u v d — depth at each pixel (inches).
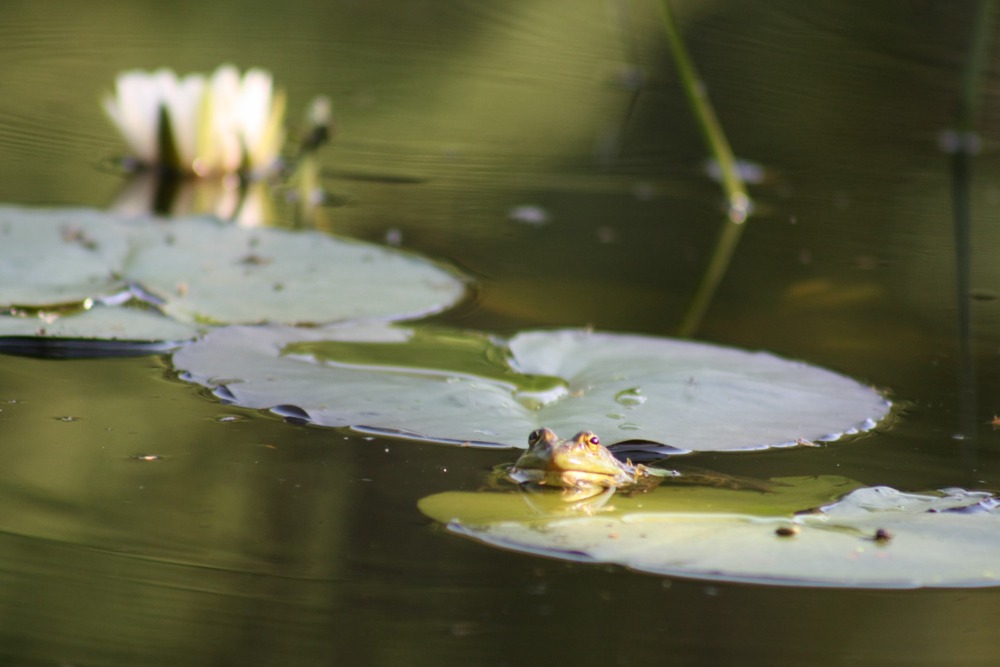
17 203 85.9
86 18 134.1
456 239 86.3
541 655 73.7
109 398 78.3
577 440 77.1
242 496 76.2
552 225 87.6
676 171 99.6
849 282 84.7
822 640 74.1
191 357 79.4
